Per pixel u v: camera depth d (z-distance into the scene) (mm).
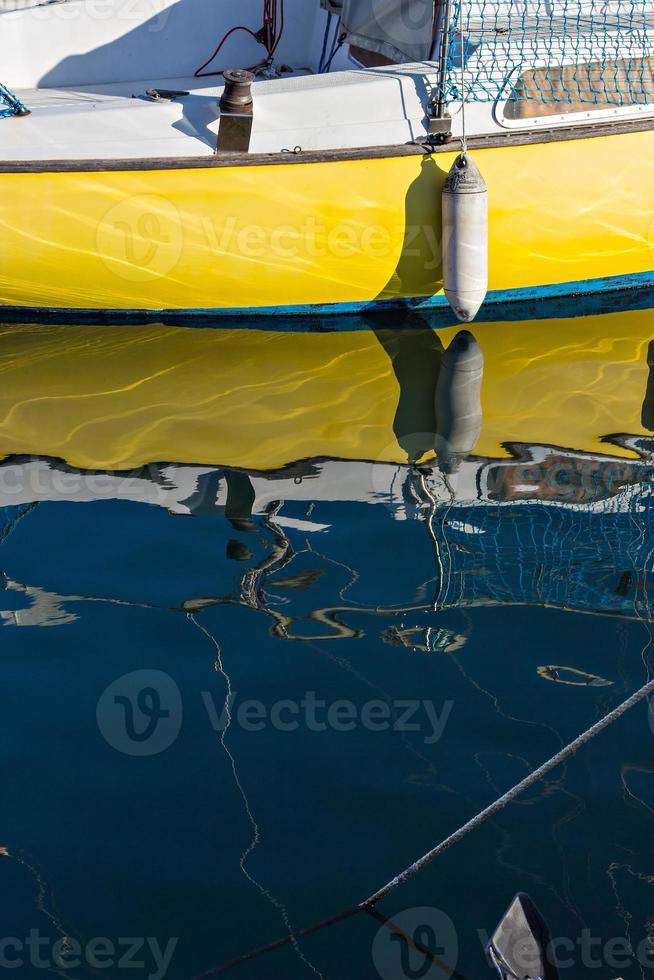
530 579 4539
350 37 7258
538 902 3186
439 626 4293
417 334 6688
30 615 4371
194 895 3242
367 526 4879
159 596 4480
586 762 3645
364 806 3518
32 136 6125
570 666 4078
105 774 3660
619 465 5273
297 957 3062
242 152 6145
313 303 6801
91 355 6422
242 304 6754
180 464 5305
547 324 6781
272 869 3312
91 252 6344
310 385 6051
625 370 6152
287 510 4984
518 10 6484
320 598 4457
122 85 7547
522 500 5039
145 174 6113
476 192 6105
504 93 6262
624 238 6805
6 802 3561
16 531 4840
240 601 4445
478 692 3963
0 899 3232
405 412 5758
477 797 3535
